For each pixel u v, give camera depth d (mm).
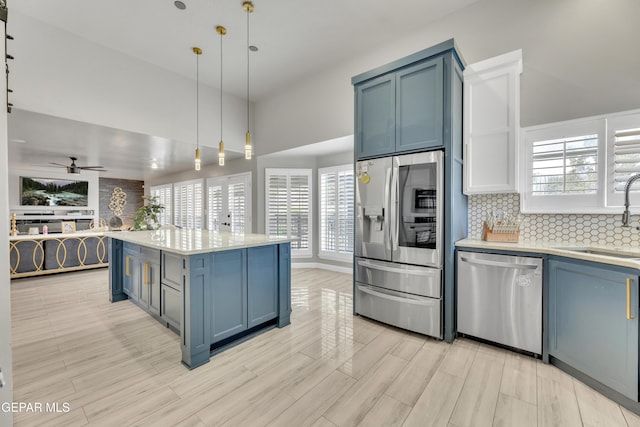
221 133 4785
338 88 4047
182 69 4133
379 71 2732
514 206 2648
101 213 8266
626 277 1585
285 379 1904
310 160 5395
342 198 4961
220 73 4258
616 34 2223
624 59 2193
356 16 3082
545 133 2482
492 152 2455
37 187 6285
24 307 3297
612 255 2066
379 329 2689
